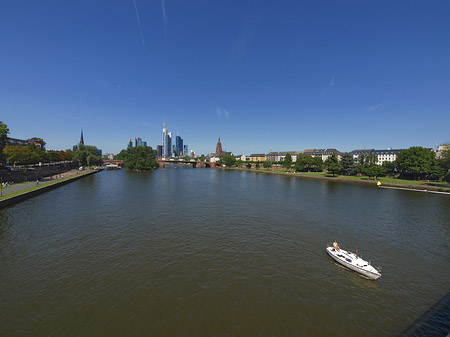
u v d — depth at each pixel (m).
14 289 19.88
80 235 32.97
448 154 92.62
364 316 17.47
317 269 24.39
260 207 53.03
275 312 17.61
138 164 171.25
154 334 15.28
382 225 40.50
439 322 16.94
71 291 19.67
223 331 15.67
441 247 31.22
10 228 35.78
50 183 77.88
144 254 27.02
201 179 118.44
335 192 77.94
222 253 27.67
